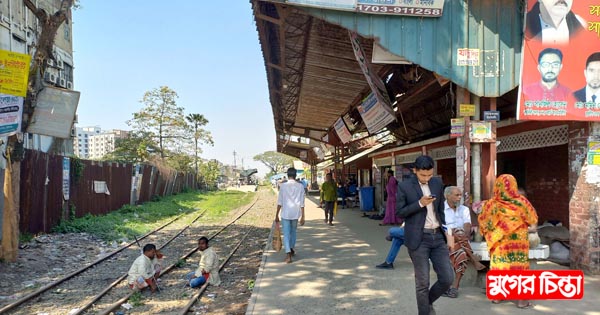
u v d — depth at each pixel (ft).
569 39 21.15
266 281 22.13
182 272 30.63
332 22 21.42
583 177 21.81
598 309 16.72
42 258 32.99
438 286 14.66
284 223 27.04
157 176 97.81
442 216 14.84
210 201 109.09
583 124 21.81
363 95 45.85
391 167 57.06
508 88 21.76
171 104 142.92
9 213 30.35
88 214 55.77
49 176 44.70
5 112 27.76
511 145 30.30
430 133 46.24
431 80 29.30
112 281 27.58
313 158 131.75
